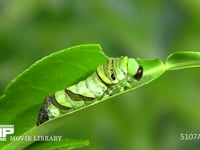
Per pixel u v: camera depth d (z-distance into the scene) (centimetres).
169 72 54
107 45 53
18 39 52
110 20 54
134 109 52
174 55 25
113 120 51
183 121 54
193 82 54
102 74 26
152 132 53
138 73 26
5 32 52
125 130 51
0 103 26
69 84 27
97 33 53
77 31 53
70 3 53
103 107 51
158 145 53
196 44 57
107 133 51
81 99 27
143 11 55
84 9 54
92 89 27
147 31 55
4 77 51
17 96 26
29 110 26
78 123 49
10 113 26
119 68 26
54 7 53
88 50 26
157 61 26
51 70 26
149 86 53
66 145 26
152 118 53
